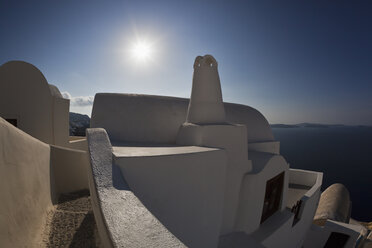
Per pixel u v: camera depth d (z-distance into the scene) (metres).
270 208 7.04
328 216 16.39
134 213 1.66
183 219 3.59
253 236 5.80
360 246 12.65
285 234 6.75
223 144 5.60
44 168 4.85
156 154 3.32
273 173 6.72
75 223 4.12
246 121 9.80
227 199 5.54
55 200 5.37
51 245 3.33
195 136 5.48
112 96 7.41
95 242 3.44
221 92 6.58
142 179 3.04
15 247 2.64
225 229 5.50
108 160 2.95
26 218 3.18
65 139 10.84
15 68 8.62
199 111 6.17
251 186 5.71
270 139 10.41
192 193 3.78
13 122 8.61
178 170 3.50
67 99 10.95
